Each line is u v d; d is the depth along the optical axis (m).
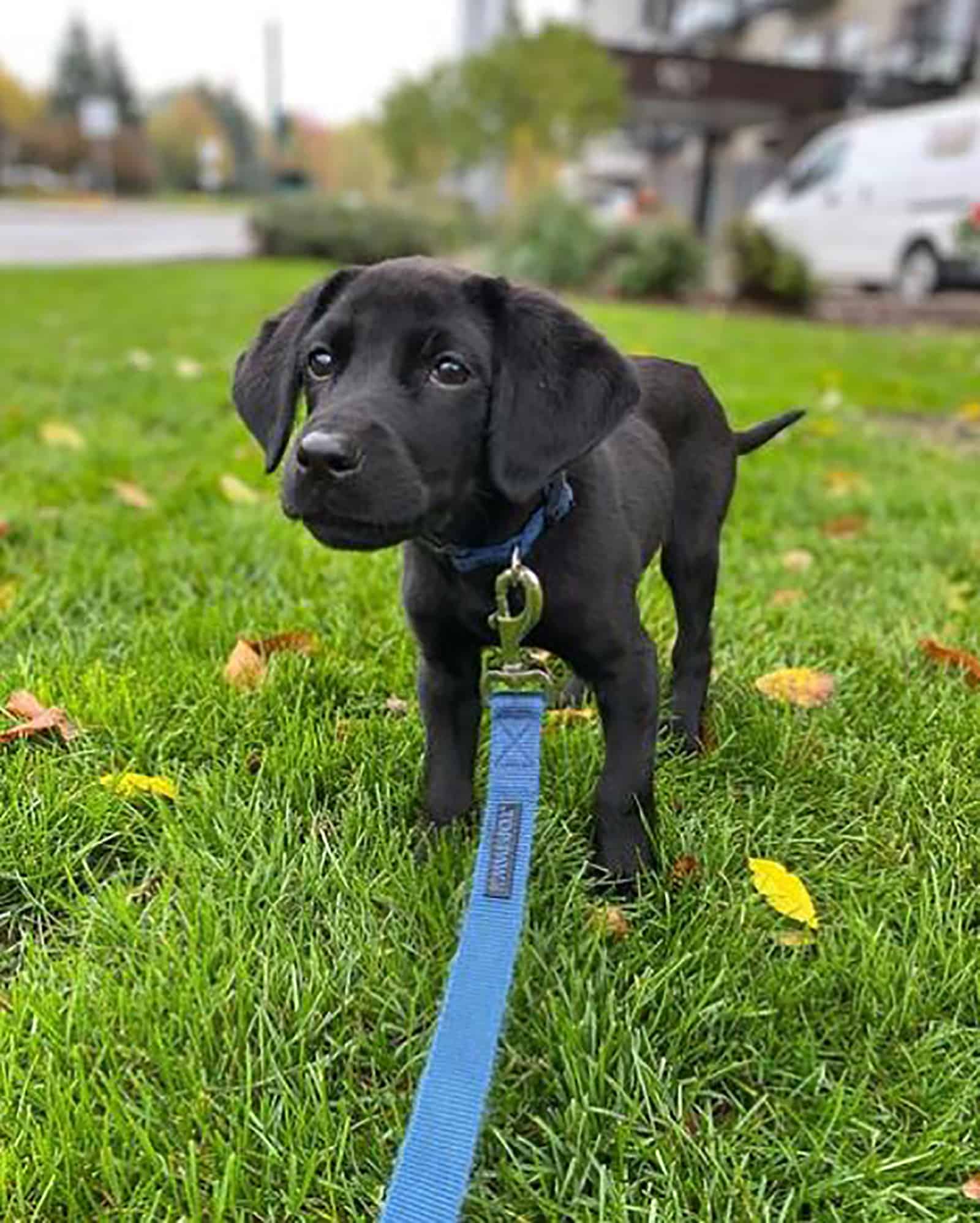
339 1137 0.43
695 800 0.65
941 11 6.17
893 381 2.11
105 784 0.63
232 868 0.56
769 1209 0.41
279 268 4.95
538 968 0.51
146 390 1.85
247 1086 0.44
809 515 1.21
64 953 0.53
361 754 0.67
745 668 0.80
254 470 1.30
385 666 0.79
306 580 0.94
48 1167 0.41
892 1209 0.42
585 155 7.56
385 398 0.49
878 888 0.57
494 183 8.10
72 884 0.57
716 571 0.74
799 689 0.75
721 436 0.74
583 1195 0.43
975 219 2.99
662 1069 0.47
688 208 8.98
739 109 6.31
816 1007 0.50
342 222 5.75
